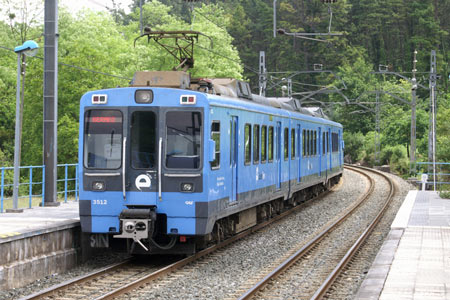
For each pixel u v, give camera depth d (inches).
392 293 385.7
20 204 1173.1
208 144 534.3
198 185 530.3
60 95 1603.1
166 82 569.0
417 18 4569.4
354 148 3238.2
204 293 436.5
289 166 887.1
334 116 3484.3
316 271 520.4
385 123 3334.2
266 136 757.3
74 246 553.3
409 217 799.7
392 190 1349.7
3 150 2111.2
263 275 500.1
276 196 815.7
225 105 586.9
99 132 539.8
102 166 538.3
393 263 487.2
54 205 729.0
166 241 564.1
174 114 534.0
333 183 1467.8
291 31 3863.2
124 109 537.3
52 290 423.2
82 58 1622.8
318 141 1146.0
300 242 692.7
